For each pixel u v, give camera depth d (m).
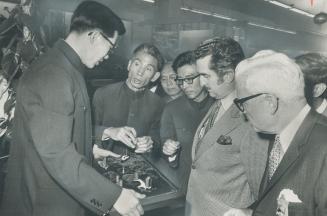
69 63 1.41
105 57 1.53
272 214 1.14
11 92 1.83
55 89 1.29
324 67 1.75
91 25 1.41
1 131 1.80
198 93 2.29
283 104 1.12
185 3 10.12
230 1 9.49
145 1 10.16
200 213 1.65
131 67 2.71
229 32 8.92
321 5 9.34
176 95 2.98
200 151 1.64
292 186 1.09
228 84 1.59
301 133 1.11
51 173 1.29
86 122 1.49
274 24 13.51
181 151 2.24
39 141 1.25
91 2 1.45
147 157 2.09
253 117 1.20
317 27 14.88
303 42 14.79
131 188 1.63
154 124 2.85
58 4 5.50
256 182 1.45
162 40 8.11
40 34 2.15
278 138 1.26
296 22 13.45
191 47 8.21
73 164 1.28
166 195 1.57
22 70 1.89
